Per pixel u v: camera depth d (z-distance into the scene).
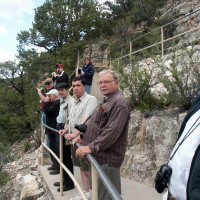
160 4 30.88
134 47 24.22
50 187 6.13
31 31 28.02
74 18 28.78
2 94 24.09
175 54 7.22
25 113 22.70
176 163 2.06
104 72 3.62
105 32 31.84
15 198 8.59
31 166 10.96
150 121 6.59
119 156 3.54
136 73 7.55
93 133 3.80
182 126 2.18
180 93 6.40
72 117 4.98
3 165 12.64
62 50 24.88
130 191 5.72
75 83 4.84
